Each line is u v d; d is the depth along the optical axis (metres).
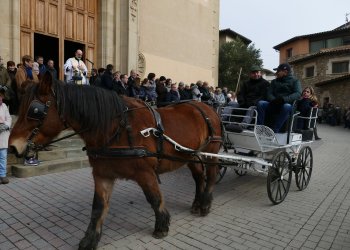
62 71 11.25
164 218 3.86
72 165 7.26
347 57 29.77
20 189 5.75
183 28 17.22
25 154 3.05
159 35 15.52
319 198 5.74
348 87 28.47
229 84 29.67
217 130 4.92
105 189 3.62
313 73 33.16
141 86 10.35
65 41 11.79
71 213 4.69
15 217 4.51
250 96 6.53
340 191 6.26
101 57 12.34
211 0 19.72
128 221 4.44
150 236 3.98
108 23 12.34
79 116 3.29
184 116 4.31
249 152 5.64
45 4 10.69
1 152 5.95
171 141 3.81
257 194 5.82
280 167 5.26
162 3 15.66
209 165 4.80
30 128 3.05
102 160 3.46
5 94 7.49
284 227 4.36
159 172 3.96
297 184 6.10
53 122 3.14
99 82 8.83
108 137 3.40
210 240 3.92
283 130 5.77
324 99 31.67
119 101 3.51
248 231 4.20
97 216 3.57
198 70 18.58
